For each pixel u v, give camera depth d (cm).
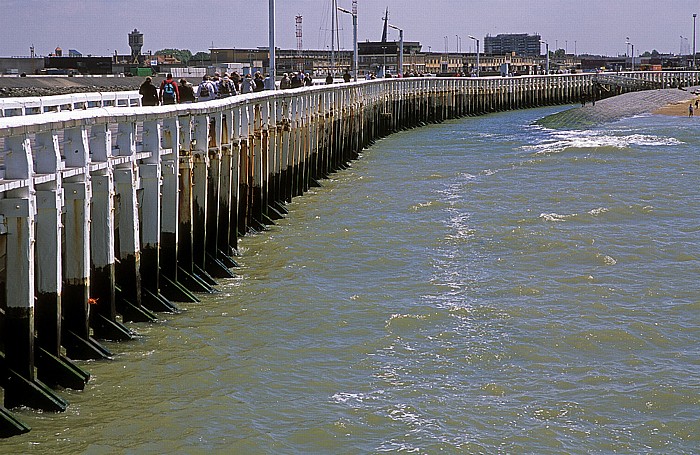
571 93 19750
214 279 3553
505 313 3164
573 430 2289
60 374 2312
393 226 4619
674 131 9794
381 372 2619
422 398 2445
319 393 2455
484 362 2723
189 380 2478
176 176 3138
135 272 2859
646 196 5481
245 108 4212
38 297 2256
